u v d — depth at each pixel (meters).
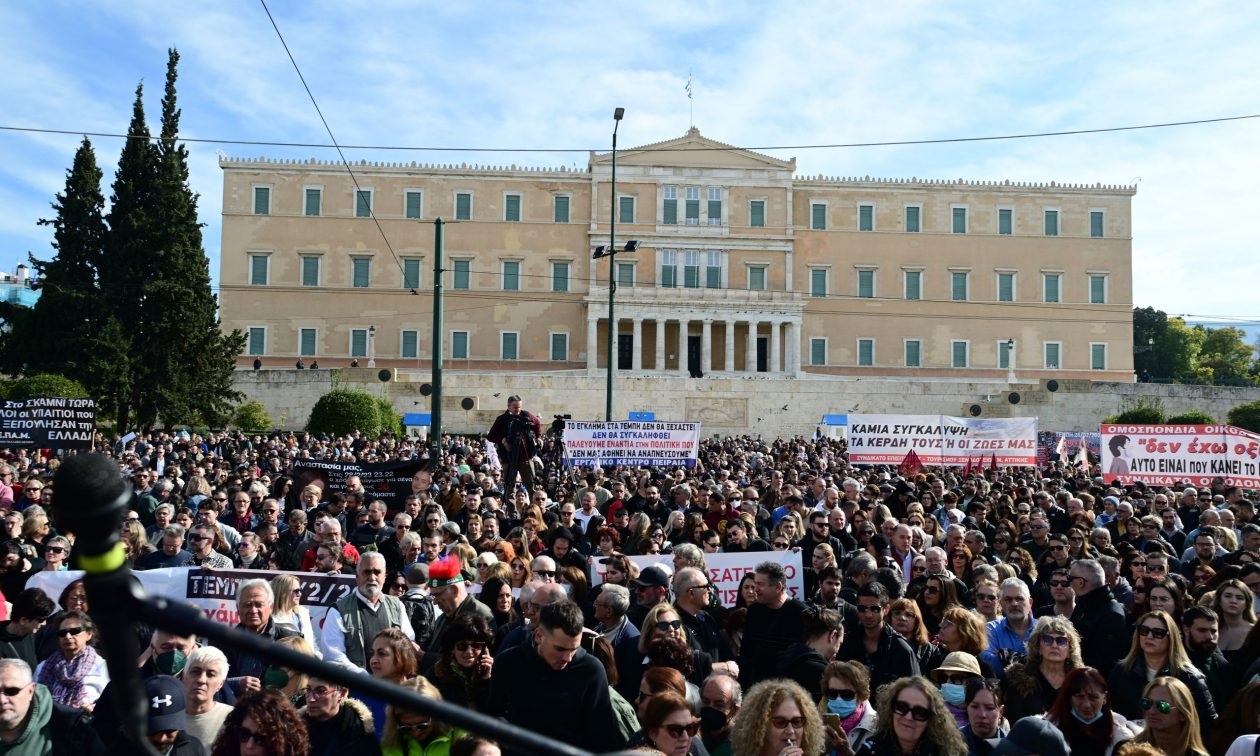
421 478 19.44
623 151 94.81
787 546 14.94
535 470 24.41
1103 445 25.48
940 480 22.56
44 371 59.12
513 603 11.88
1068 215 98.19
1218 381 124.38
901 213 97.38
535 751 2.16
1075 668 8.34
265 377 75.12
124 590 1.80
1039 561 15.87
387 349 93.00
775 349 92.62
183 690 7.15
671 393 73.81
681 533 16.34
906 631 10.60
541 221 94.62
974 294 97.19
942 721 7.50
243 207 92.62
